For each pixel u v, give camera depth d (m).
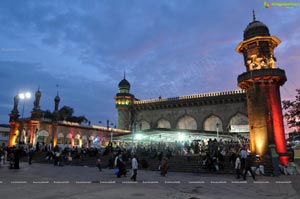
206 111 46.53
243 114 43.00
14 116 44.75
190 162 22.92
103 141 50.31
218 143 28.11
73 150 31.88
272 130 25.67
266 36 28.67
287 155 23.73
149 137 35.12
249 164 15.53
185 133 32.16
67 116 69.31
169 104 49.97
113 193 9.49
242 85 29.08
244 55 30.89
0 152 23.38
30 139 40.38
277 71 26.72
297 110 24.70
